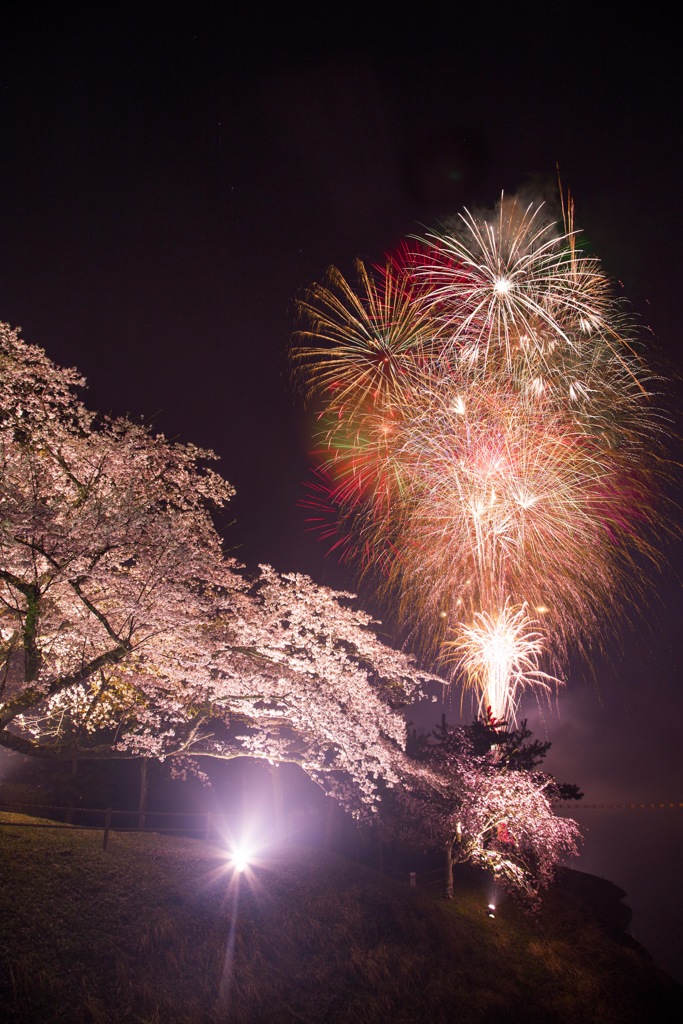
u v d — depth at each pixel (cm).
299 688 1892
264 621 2020
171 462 1895
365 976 1531
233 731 2388
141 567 1612
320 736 2020
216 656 1888
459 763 2177
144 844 1791
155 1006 1265
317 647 2009
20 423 1655
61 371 1741
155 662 1858
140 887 1571
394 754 2020
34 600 1489
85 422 1773
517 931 1958
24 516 1410
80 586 1576
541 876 2170
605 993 1753
